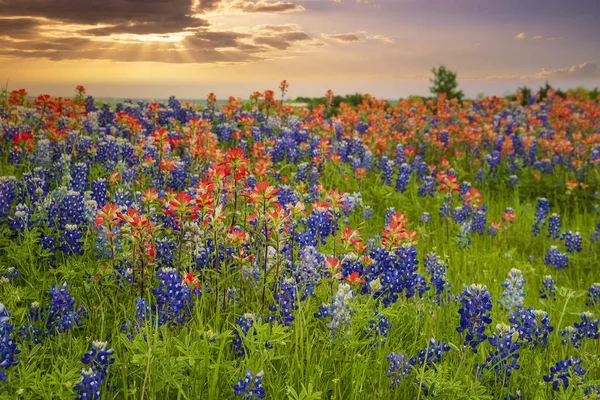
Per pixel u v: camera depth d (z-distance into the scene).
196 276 5.34
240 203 6.95
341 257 6.63
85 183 8.51
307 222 7.21
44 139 10.47
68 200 6.89
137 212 5.52
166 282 4.98
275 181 11.43
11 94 13.26
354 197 10.66
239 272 5.84
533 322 5.51
